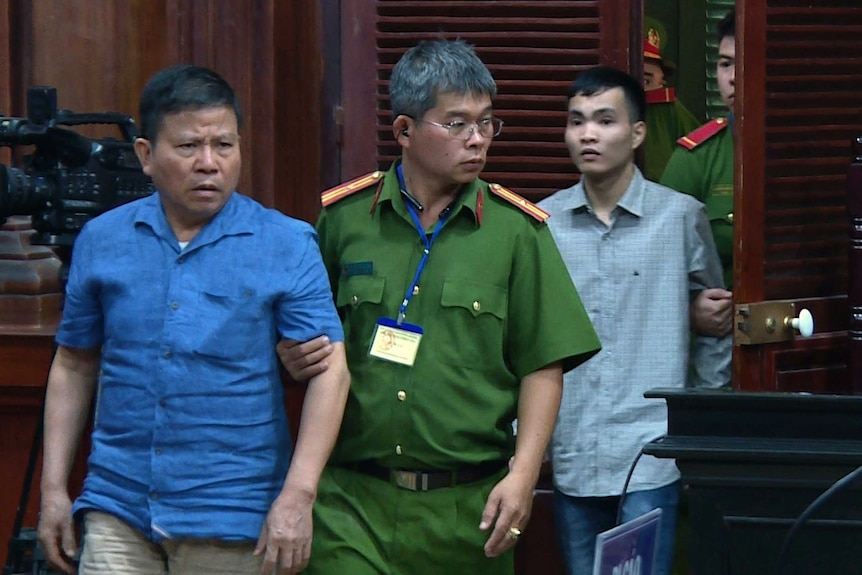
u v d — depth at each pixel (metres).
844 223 5.72
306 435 4.04
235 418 4.01
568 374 5.30
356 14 6.04
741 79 5.46
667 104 8.17
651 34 9.08
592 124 5.32
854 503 3.70
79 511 4.12
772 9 5.51
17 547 4.63
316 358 4.06
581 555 5.36
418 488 4.32
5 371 5.35
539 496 5.84
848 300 5.48
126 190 4.96
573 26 6.00
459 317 4.29
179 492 3.98
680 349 5.34
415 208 4.41
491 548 4.18
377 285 4.35
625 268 5.34
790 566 3.77
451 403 4.29
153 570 4.08
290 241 4.10
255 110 5.96
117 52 5.97
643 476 5.25
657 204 5.42
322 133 6.13
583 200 5.41
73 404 4.27
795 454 3.67
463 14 6.03
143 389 4.00
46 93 4.86
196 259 4.04
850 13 5.67
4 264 5.46
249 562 4.04
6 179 4.76
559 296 4.34
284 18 6.02
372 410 4.31
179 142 3.96
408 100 4.25
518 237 4.37
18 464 5.44
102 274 4.09
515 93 6.03
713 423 3.82
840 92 5.68
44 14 5.91
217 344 3.99
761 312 5.45
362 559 4.30
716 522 3.80
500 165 6.02
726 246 6.05
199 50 5.96
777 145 5.54
